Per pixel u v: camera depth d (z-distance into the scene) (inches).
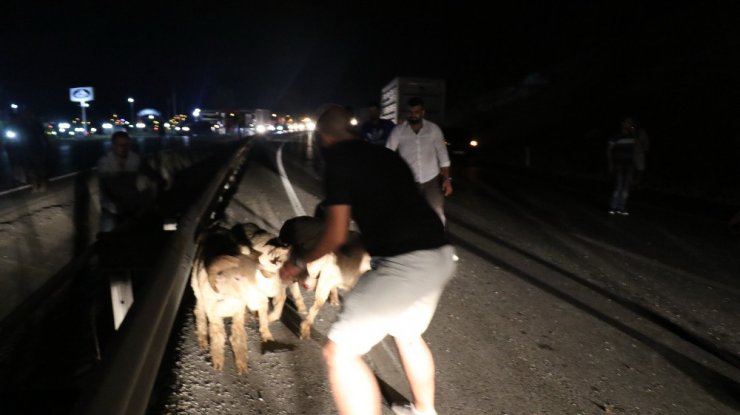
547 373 174.2
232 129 2289.6
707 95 930.7
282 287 195.0
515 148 1272.1
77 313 240.1
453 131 1013.8
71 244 363.3
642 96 1083.9
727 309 240.5
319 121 120.1
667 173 746.8
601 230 405.4
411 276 116.5
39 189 456.8
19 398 148.6
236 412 144.3
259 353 178.2
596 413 152.9
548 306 234.5
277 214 418.0
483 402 155.9
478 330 205.6
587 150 1011.3
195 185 480.7
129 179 288.8
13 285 271.0
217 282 157.6
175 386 154.9
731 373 180.9
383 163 118.9
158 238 185.6
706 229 422.9
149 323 121.0
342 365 119.8
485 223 418.9
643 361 186.2
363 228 121.6
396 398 154.4
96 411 85.4
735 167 685.9
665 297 253.1
